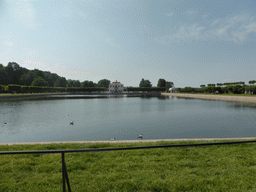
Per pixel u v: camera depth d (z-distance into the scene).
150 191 3.31
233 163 4.65
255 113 25.73
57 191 3.29
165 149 5.78
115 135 14.35
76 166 4.44
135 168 4.33
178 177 3.84
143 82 170.12
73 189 3.35
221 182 3.60
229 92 68.69
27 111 28.70
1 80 84.69
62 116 24.08
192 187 3.43
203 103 44.19
